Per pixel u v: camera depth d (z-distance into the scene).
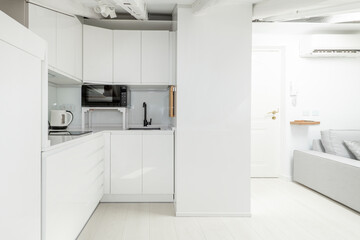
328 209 3.07
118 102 3.38
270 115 4.43
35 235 1.43
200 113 2.82
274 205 3.20
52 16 2.44
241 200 2.86
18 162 1.23
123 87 3.38
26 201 1.32
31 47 1.34
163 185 3.22
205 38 2.79
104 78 3.34
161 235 2.40
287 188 3.88
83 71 3.24
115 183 3.20
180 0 2.69
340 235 2.43
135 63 3.39
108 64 3.35
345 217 2.84
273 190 3.78
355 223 2.69
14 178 1.20
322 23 3.71
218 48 2.81
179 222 2.69
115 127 3.73
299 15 3.09
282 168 4.36
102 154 3.09
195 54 2.80
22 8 2.09
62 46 2.65
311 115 4.28
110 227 2.55
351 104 4.30
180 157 2.83
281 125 4.39
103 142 3.14
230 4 2.77
